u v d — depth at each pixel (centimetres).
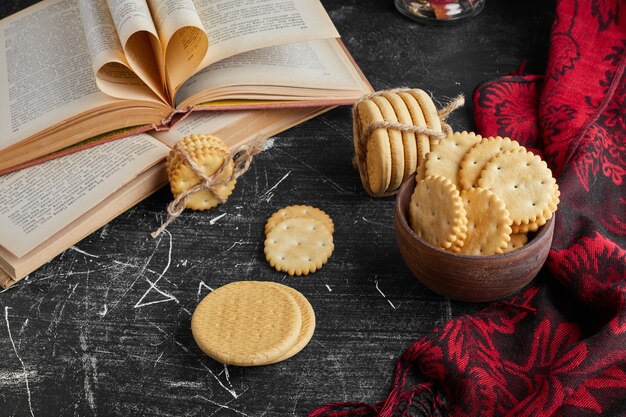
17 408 73
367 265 80
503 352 74
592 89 90
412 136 80
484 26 100
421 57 97
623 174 85
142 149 84
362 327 77
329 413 72
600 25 93
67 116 83
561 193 82
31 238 79
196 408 73
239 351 72
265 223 84
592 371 72
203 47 84
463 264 72
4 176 83
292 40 85
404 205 77
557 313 76
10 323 77
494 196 74
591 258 77
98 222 82
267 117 89
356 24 101
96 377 74
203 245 82
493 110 90
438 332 75
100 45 83
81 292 79
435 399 73
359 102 82
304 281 79
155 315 78
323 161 88
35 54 90
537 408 70
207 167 82
